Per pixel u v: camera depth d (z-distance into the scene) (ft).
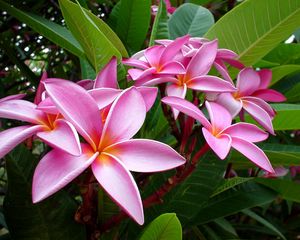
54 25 1.16
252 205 1.21
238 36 1.00
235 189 1.23
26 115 0.58
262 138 0.69
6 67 2.10
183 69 0.75
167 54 0.79
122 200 0.52
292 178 1.72
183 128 0.78
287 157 1.06
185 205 0.89
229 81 0.83
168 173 0.87
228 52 0.85
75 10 0.81
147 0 1.16
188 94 0.93
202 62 0.79
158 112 0.97
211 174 0.91
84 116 0.58
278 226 1.96
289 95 1.42
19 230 0.72
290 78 1.51
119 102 0.61
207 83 0.77
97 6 1.85
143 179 0.84
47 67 2.07
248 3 0.94
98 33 0.81
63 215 0.73
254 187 1.28
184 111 0.68
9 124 1.52
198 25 1.24
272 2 0.92
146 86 0.73
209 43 0.81
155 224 0.67
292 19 0.95
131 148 0.58
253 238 2.03
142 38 1.22
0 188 1.53
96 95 0.64
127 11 1.18
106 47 0.84
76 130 0.56
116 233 0.77
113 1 1.72
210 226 1.54
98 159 0.56
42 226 0.73
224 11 1.85
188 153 0.76
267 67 1.32
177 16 1.25
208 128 0.67
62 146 0.52
